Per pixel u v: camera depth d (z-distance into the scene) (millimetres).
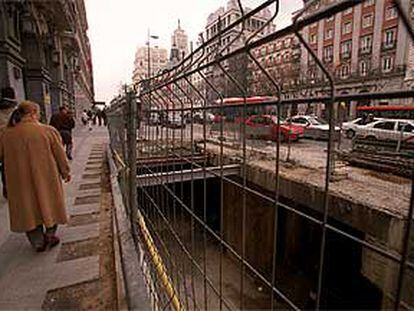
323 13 634
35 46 13898
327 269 7297
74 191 4898
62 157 2828
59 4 13938
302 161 7652
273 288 1148
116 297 2211
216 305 4066
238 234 7426
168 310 1927
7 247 2947
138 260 2332
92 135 16109
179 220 2582
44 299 2188
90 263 2660
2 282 2377
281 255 8688
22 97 10406
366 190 5438
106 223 3545
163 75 2064
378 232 4379
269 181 6605
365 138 8773
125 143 3324
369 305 6121
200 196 8117
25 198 2635
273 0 855
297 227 8086
